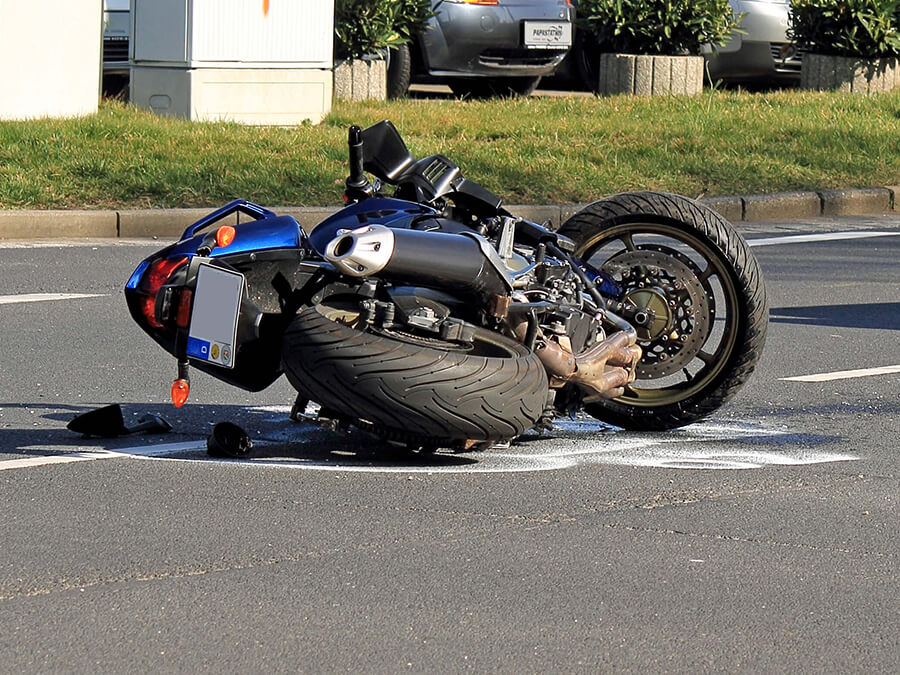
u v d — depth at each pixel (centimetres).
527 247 1688
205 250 1548
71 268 2852
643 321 1752
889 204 3947
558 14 5159
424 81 5638
